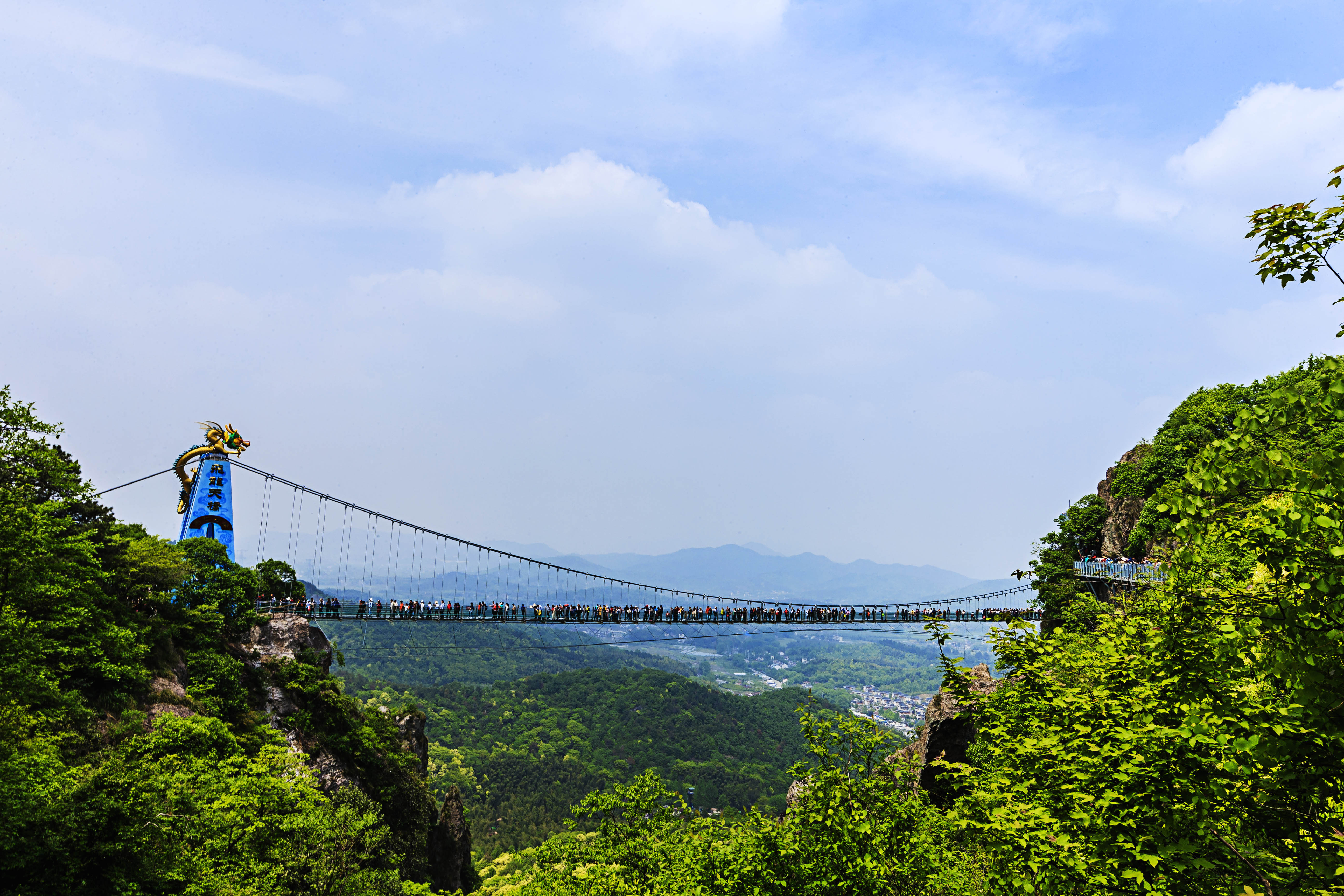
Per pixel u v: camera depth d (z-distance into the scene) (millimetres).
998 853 16266
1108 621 19641
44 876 21844
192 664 52000
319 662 66188
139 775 26922
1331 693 10617
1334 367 10695
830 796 22000
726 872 22969
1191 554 13086
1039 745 16156
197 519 68188
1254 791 12555
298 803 40344
